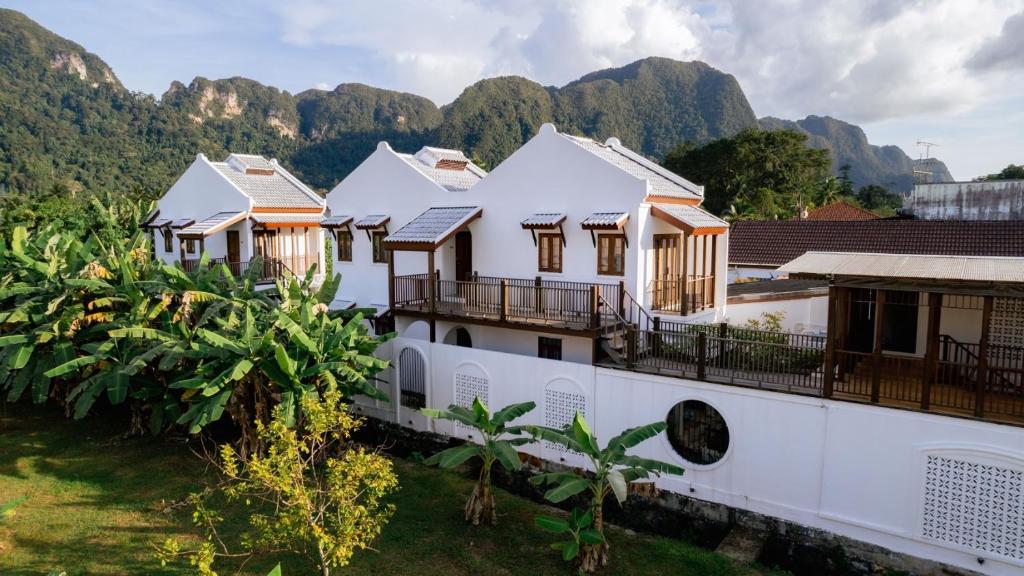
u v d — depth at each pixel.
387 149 22.20
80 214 41.25
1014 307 13.41
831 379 12.08
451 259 20.89
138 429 18.56
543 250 18.75
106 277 18.41
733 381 13.23
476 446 13.09
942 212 35.62
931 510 11.28
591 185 17.55
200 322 16.38
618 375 14.62
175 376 17.03
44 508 13.95
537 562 11.90
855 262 12.48
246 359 14.23
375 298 23.22
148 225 31.66
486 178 19.66
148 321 17.30
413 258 21.78
